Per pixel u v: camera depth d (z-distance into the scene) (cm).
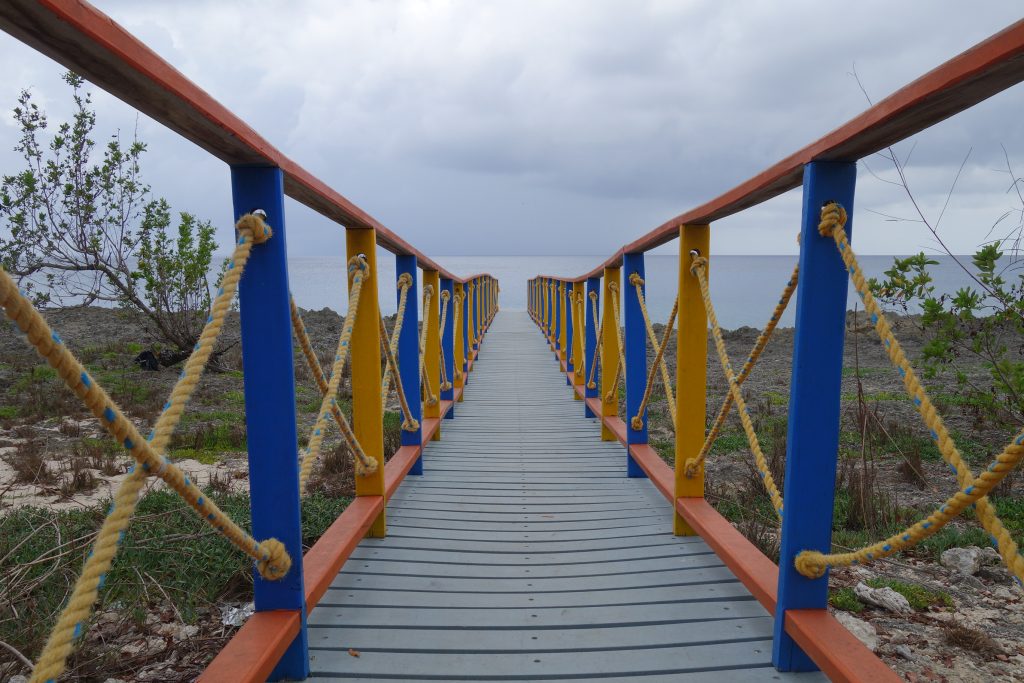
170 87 135
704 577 303
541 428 656
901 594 363
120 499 132
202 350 158
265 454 207
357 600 278
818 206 197
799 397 209
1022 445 134
